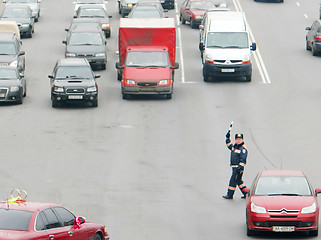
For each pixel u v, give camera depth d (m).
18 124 90.25
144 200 66.06
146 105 99.88
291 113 96.12
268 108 98.50
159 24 109.38
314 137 86.38
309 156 79.69
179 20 152.75
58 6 163.88
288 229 54.62
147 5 143.88
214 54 111.25
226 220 60.69
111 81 112.25
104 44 119.19
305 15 154.50
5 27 127.31
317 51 125.62
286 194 56.66
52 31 142.50
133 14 141.12
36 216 43.53
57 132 87.31
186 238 55.94
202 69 119.50
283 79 113.25
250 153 80.50
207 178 72.50
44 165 75.75
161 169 75.00
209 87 109.25
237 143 66.44
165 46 109.38
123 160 77.69
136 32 108.88
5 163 76.25
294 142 84.62
